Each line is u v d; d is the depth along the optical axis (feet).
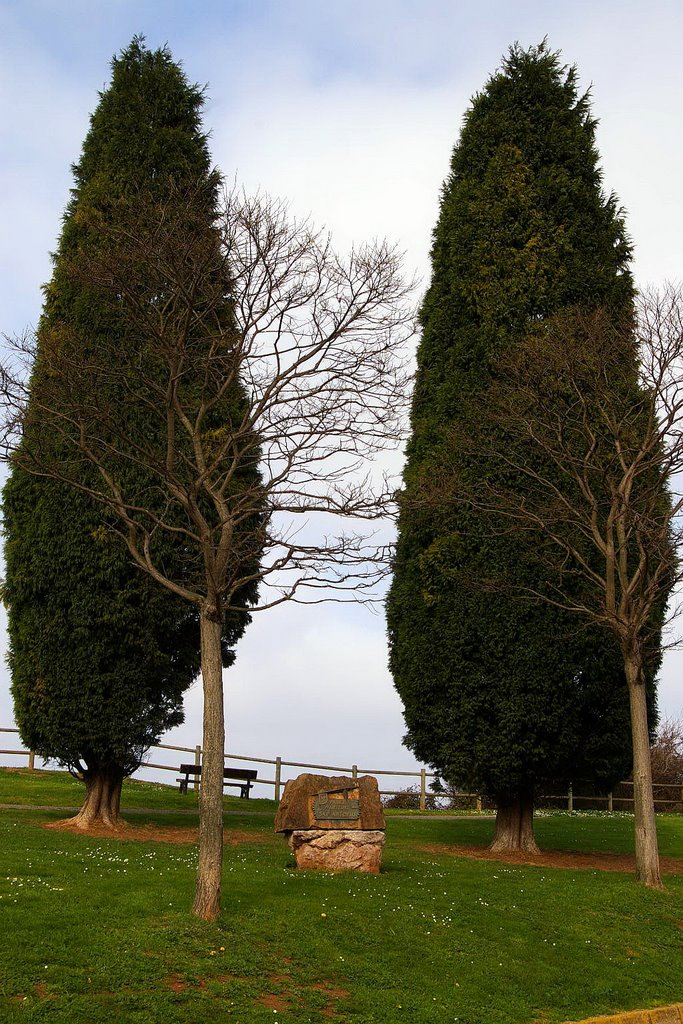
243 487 67.15
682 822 89.71
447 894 49.88
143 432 65.31
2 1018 29.37
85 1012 30.76
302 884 48.32
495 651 67.05
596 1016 38.68
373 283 47.42
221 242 47.37
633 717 60.29
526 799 70.38
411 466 73.20
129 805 80.48
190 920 39.40
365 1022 34.35
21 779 88.12
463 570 68.08
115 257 47.06
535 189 75.31
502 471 68.90
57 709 65.21
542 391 66.69
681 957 46.47
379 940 41.75
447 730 68.18
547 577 67.56
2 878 43.27
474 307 73.72
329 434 46.14
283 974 36.96
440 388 73.20
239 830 70.69
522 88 78.18
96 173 73.97
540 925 47.14
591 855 70.69
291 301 46.62
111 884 43.93
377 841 54.75
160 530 65.72
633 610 60.75
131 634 65.87
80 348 51.96
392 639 73.67
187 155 74.18
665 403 61.57
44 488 66.44
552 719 65.92
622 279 75.36
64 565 65.57
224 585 43.62
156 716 67.97
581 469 68.33
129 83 75.72
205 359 47.65
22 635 66.69
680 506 60.18
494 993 39.06
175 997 33.01
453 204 76.89
